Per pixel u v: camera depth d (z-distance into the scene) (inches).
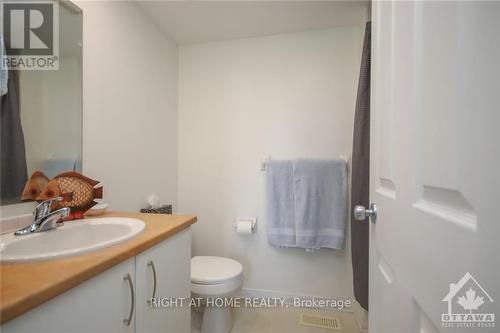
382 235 29.4
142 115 65.4
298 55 76.0
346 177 70.7
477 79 14.0
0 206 34.4
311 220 70.3
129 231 36.6
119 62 56.9
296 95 76.0
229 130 80.8
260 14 67.0
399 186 24.3
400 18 24.5
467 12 14.7
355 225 61.7
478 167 13.8
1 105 34.9
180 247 41.2
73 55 45.1
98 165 50.8
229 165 80.7
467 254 14.5
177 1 61.5
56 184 39.4
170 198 79.0
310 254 74.9
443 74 17.0
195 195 83.3
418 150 20.6
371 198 34.6
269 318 69.0
